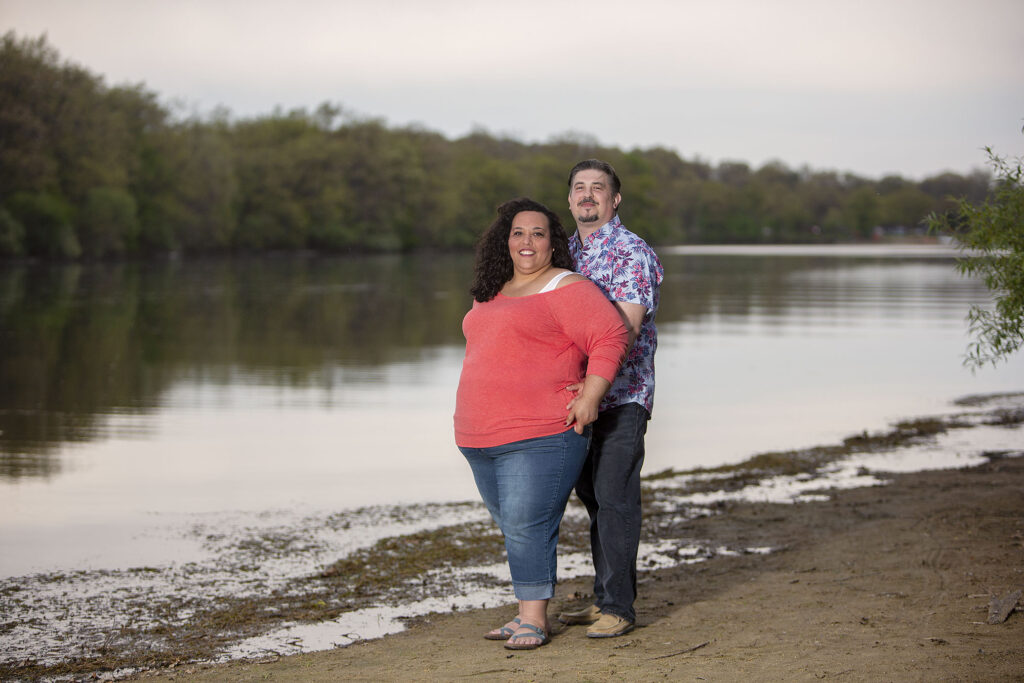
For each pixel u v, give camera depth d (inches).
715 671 136.5
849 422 442.0
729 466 345.1
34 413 463.5
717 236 5374.0
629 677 135.5
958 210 245.3
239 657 161.9
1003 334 256.8
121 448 378.9
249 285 1635.1
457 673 141.8
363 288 1588.3
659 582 203.2
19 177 2062.0
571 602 189.2
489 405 153.0
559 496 154.6
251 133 3550.7
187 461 354.0
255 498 295.7
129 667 157.9
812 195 5487.2
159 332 879.7
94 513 274.8
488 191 3944.4
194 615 187.2
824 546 228.5
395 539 247.6
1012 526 230.8
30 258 2164.1
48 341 789.2
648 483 320.2
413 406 492.7
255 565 223.9
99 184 2293.3
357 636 173.6
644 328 160.9
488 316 154.6
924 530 234.2
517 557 156.3
